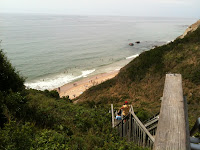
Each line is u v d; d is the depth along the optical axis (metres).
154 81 20.28
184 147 1.34
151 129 6.24
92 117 10.23
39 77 47.38
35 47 81.25
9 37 104.81
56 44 90.19
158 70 21.75
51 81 45.12
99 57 67.44
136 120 6.15
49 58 64.50
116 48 81.88
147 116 11.64
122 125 7.92
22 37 107.62
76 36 118.88
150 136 5.10
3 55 9.67
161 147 1.35
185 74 18.62
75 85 42.81
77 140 6.16
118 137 7.51
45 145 5.26
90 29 167.00
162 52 24.73
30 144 4.78
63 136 6.08
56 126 7.47
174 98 2.12
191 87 16.53
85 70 53.72
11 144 4.34
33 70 51.78
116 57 67.38
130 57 67.12
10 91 8.50
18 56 64.88
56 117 8.58
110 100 19.23
